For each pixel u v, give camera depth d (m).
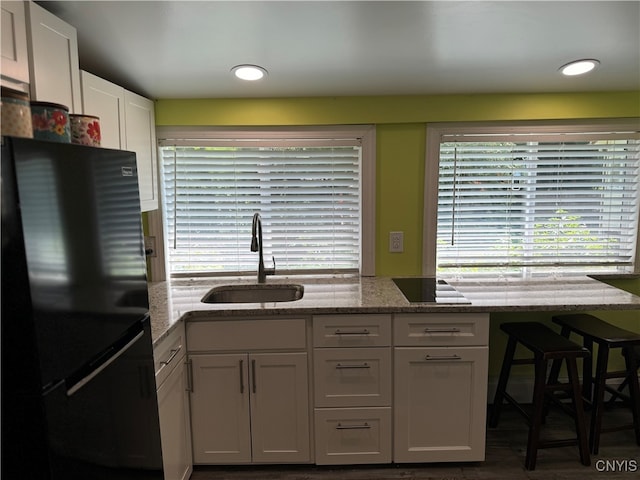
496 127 2.38
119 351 1.13
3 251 0.79
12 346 0.81
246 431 1.95
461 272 2.57
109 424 1.07
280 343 1.89
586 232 2.51
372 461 1.96
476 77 2.10
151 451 1.32
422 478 1.92
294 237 2.54
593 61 1.89
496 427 2.33
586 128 2.38
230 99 2.34
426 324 1.87
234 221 2.51
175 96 2.29
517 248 2.54
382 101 2.35
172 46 1.70
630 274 2.50
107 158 1.09
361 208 2.46
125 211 1.18
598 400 2.04
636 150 2.43
